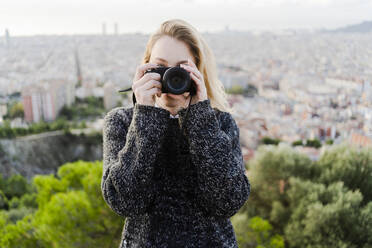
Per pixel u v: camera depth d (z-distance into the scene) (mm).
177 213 743
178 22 825
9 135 32938
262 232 3412
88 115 47562
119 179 681
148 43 864
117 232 2727
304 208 3703
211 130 721
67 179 3174
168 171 776
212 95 927
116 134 810
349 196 3344
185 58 806
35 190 16188
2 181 15828
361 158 3789
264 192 4418
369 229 3062
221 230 779
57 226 2523
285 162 4398
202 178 714
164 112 720
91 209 2605
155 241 728
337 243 3145
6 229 2588
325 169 4199
